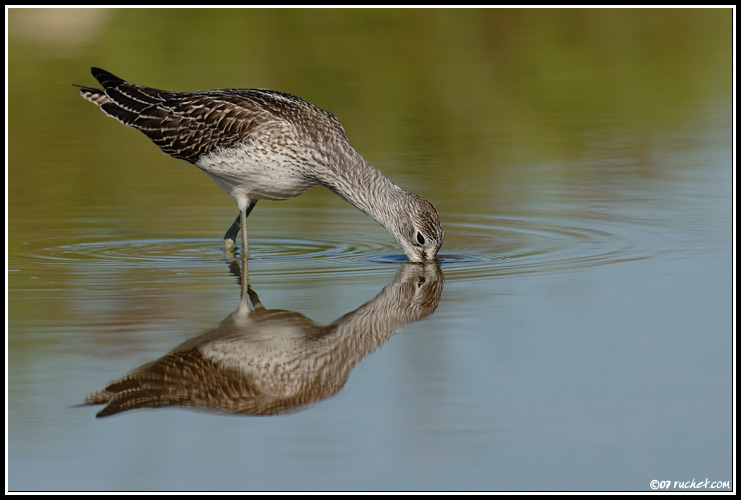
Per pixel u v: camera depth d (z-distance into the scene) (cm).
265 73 2394
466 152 2019
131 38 2561
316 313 1171
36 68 2384
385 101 2314
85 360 1030
